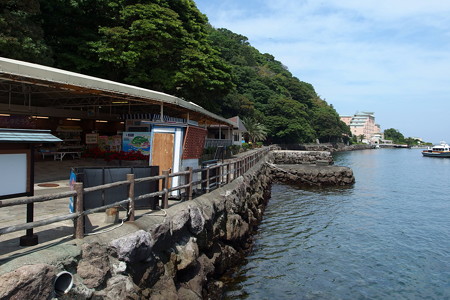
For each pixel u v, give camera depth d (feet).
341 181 107.24
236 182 43.98
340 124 413.39
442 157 285.84
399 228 55.93
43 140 15.49
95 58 71.36
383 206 74.02
